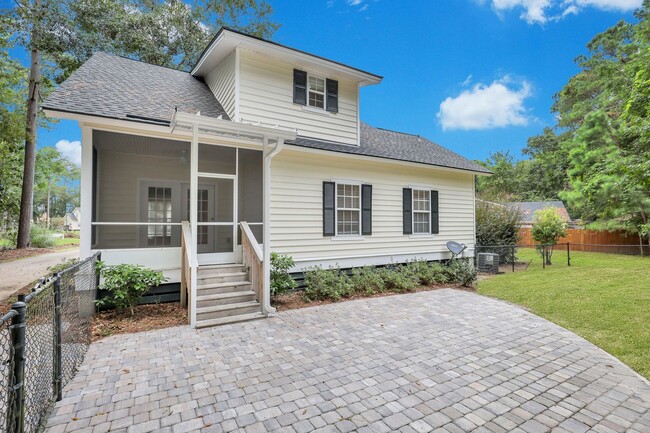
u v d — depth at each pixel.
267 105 8.09
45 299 2.84
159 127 5.94
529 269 11.70
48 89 16.33
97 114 5.47
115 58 9.04
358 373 3.65
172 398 3.10
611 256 15.70
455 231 11.34
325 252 8.43
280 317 5.81
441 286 8.86
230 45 7.71
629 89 14.24
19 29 12.24
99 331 4.92
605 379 3.56
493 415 2.86
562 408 2.98
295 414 2.85
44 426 2.64
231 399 3.09
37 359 2.69
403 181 10.00
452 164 10.89
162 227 8.55
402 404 3.02
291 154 7.97
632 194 13.72
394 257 9.70
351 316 5.92
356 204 9.09
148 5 15.93
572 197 17.53
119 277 5.27
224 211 9.28
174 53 17.12
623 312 5.88
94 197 6.45
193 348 4.33
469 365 3.89
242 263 6.93
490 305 6.81
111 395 3.14
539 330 5.22
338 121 9.27
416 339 4.77
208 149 7.45
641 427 2.70
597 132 16.06
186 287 6.11
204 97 8.54
